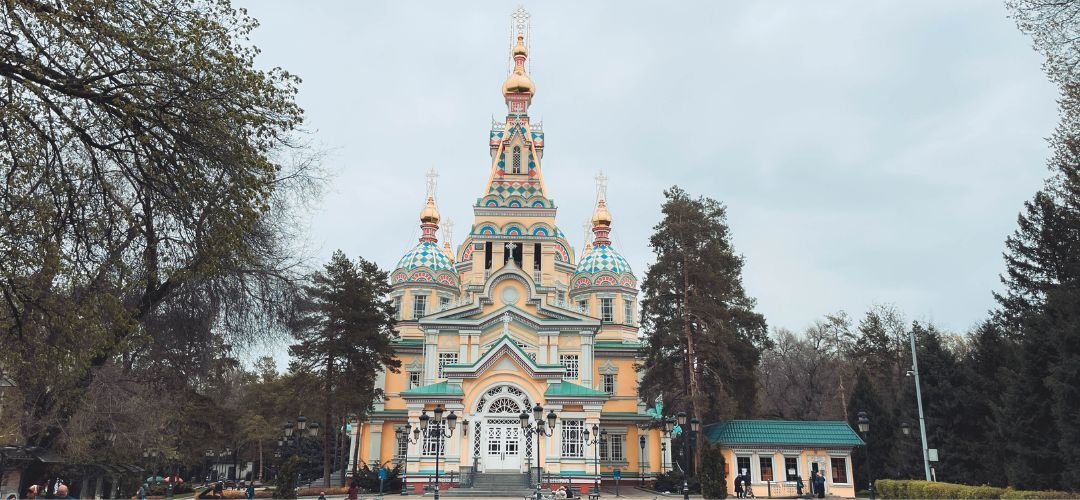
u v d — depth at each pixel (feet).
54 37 55.72
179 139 61.72
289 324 99.86
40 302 60.08
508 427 182.91
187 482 246.06
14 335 61.87
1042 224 167.94
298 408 194.18
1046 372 130.11
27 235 58.34
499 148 241.35
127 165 64.08
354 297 191.21
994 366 161.07
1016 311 169.78
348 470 230.89
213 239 63.93
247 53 64.08
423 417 150.10
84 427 101.40
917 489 142.61
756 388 200.13
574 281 253.85
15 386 89.45
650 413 223.71
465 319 215.51
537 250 236.22
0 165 57.77
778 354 310.04
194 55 58.75
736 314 190.39
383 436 221.25
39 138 59.31
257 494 170.09
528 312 217.15
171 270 69.31
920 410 151.43
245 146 62.59
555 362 211.41
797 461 170.60
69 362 62.03
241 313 94.48
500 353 186.50
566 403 182.80
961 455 157.99
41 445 95.45
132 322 64.80
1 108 54.08
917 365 166.20
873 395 193.06
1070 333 117.29
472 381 184.96
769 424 175.42
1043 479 126.31
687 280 187.32
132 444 126.52
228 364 107.24
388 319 203.62
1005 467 135.54
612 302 247.70
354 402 186.60
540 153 262.26
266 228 89.61
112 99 56.70
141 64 58.44
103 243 65.41
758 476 169.37
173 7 61.16
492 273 219.41
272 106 63.67
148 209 65.62
